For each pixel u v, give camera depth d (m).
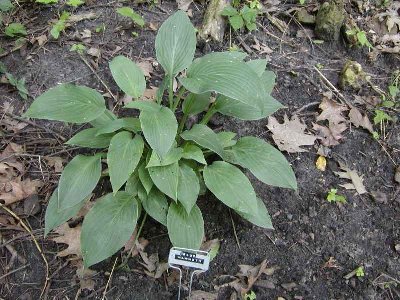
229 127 1.01
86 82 1.05
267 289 0.81
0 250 0.81
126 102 1.01
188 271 0.81
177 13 0.89
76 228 0.83
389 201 0.94
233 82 0.75
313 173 0.97
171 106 0.90
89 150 0.95
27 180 0.89
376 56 1.20
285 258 0.85
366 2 1.31
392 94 1.11
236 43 1.17
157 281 0.80
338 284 0.83
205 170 0.81
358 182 0.96
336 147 1.01
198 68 0.81
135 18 1.12
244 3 1.26
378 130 1.05
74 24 1.15
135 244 0.82
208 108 1.00
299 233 0.88
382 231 0.90
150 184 0.79
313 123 1.04
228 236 0.86
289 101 1.07
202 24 1.15
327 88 1.11
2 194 0.86
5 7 1.05
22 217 0.85
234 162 0.85
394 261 0.87
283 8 1.27
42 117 0.77
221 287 0.80
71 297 0.77
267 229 0.88
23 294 0.77
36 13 1.18
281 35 1.22
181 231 0.77
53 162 0.92
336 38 1.21
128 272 0.80
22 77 1.05
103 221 0.76
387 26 1.26
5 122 0.97
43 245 0.82
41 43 1.10
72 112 0.79
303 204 0.92
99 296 0.78
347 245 0.88
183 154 0.81
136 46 1.13
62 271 0.80
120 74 0.88
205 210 0.89
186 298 0.79
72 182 0.77
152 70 1.08
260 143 0.86
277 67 1.14
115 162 0.74
